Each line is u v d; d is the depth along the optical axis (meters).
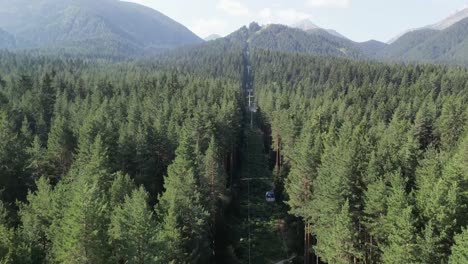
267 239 66.31
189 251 46.16
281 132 94.56
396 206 39.41
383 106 120.31
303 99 135.88
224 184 63.25
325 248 45.19
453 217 36.91
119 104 100.25
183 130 73.19
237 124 100.12
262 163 107.56
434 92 149.25
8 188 56.91
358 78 188.00
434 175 44.16
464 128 83.50
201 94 128.75
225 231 65.19
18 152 60.19
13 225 45.75
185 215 46.16
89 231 32.53
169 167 57.38
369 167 46.53
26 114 91.50
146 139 69.62
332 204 46.09
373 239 45.56
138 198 41.72
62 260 33.56
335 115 96.44
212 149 62.53
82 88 124.50
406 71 183.12
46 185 47.44
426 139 95.25
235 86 154.62
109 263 34.22
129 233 36.38
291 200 59.72
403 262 36.09
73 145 69.06
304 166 58.44
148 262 35.69
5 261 30.72
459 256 32.50
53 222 38.56
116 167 64.31
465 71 183.50
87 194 35.22
